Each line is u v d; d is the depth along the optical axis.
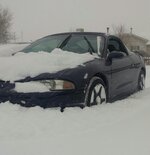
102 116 5.49
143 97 7.49
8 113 5.32
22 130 4.74
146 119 5.41
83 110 5.63
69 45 7.11
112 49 7.38
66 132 4.77
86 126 5.02
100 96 6.27
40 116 5.22
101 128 4.95
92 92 6.02
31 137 4.58
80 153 4.03
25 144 4.32
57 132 4.76
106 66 6.56
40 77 5.64
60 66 5.90
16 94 5.61
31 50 7.25
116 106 6.18
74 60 6.05
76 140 4.45
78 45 7.06
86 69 5.95
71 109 5.58
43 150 4.12
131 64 7.69
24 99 5.58
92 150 4.11
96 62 6.36
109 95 6.67
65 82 5.62
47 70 5.76
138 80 8.33
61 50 6.55
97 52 6.80
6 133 4.67
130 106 6.28
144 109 6.06
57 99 5.57
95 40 7.12
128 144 4.29
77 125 5.02
